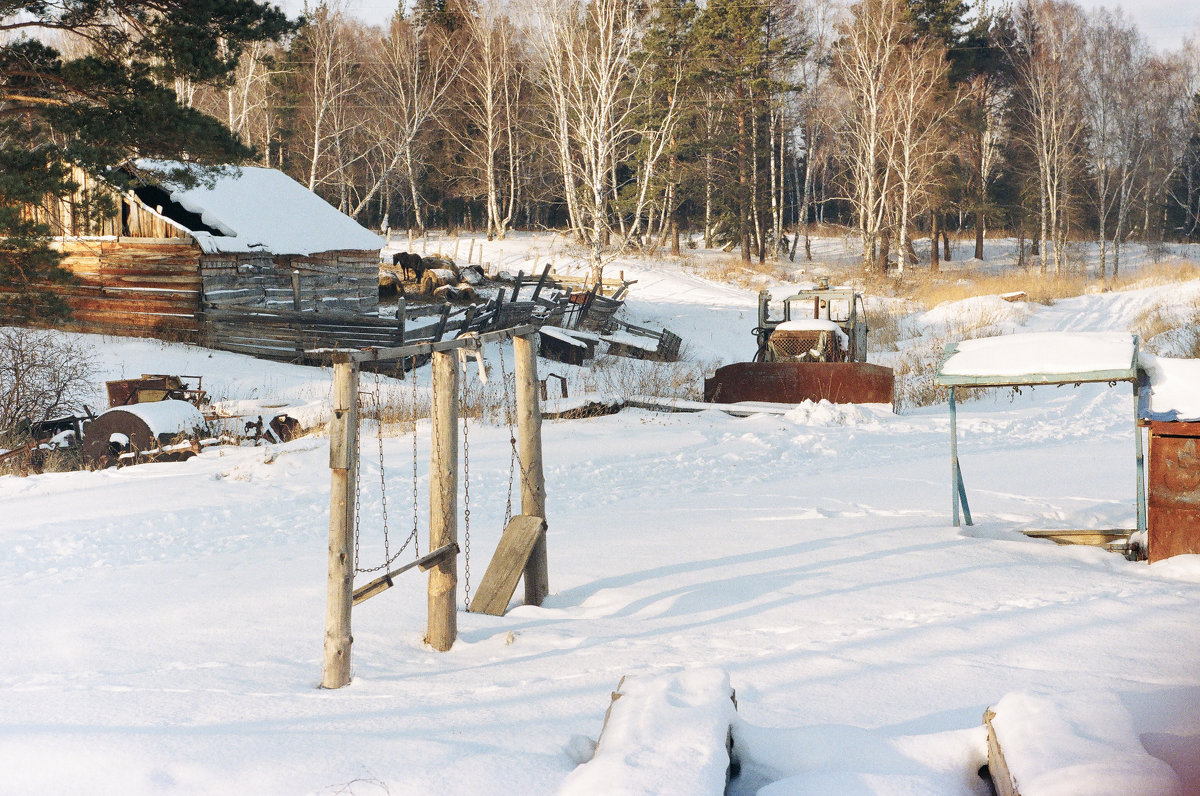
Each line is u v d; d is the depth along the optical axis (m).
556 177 63.22
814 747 3.62
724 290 44.47
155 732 4.01
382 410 17.64
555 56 42.50
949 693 4.18
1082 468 12.12
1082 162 56.75
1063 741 3.16
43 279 21.45
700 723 3.48
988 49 56.12
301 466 13.20
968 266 57.09
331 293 29.70
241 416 16.81
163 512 10.55
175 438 15.29
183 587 7.19
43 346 18.77
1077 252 61.66
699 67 47.97
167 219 25.00
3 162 19.00
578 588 6.70
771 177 58.41
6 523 10.22
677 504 10.38
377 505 10.89
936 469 12.59
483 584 6.32
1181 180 69.06
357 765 3.62
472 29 57.47
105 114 19.52
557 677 4.71
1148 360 7.14
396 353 5.10
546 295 39.75
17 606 6.75
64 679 4.91
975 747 3.51
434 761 3.63
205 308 25.02
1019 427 17.02
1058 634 5.01
